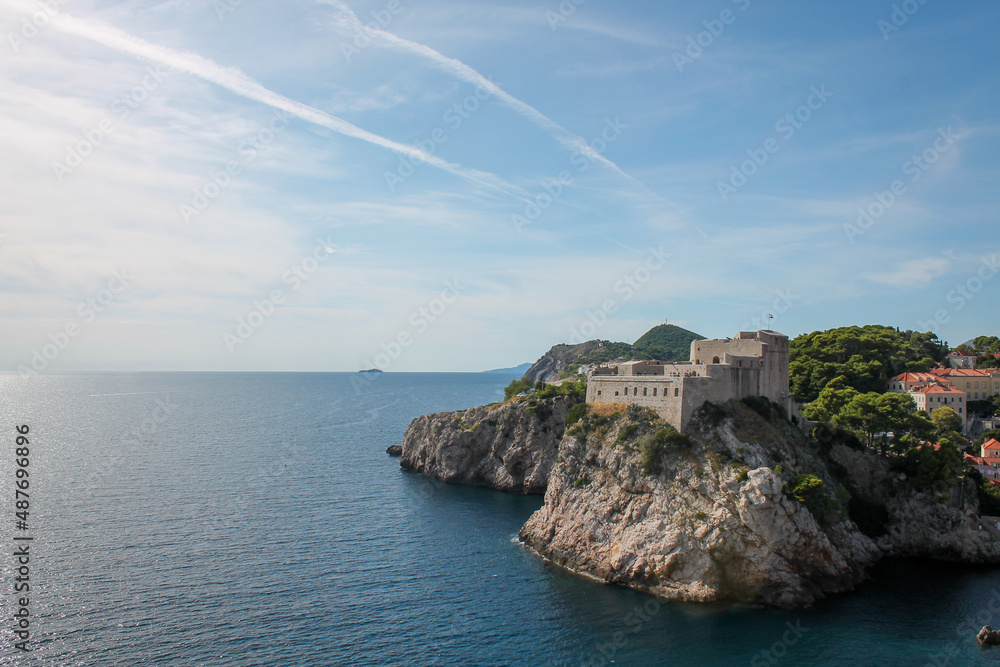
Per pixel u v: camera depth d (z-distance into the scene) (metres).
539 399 167.75
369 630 74.38
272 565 93.94
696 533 88.69
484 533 116.44
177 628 72.12
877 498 113.38
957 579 95.38
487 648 71.31
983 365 197.38
